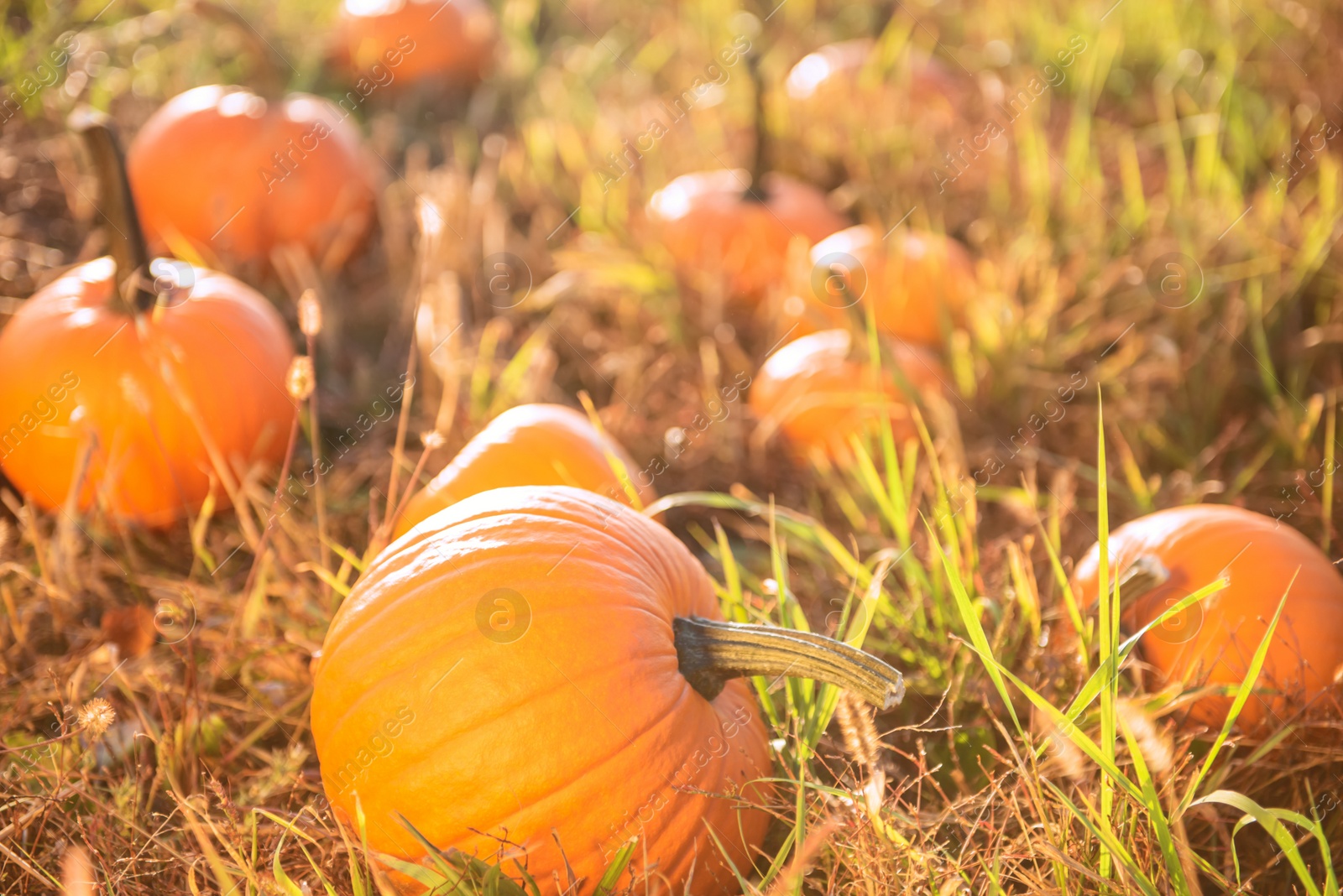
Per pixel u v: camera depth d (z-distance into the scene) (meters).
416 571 1.86
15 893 1.96
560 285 3.71
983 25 5.46
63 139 4.04
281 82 4.23
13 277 3.48
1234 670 2.22
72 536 2.59
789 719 2.12
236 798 2.15
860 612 2.26
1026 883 1.85
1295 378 3.39
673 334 3.66
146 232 3.70
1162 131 4.66
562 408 2.68
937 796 2.19
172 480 2.74
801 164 4.53
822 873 2.04
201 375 2.73
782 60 5.42
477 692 1.72
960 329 3.59
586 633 1.78
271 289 3.75
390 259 3.88
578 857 1.77
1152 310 3.70
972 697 2.29
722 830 1.88
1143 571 2.21
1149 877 1.80
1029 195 4.20
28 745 2.08
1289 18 4.77
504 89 5.17
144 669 2.33
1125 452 3.11
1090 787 2.04
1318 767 2.19
